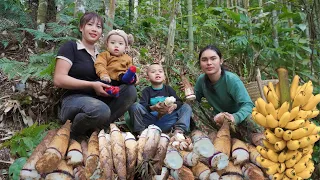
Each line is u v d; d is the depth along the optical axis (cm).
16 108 317
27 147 252
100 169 179
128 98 273
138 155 188
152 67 310
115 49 281
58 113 305
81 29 282
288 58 487
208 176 196
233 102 306
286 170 196
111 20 392
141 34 543
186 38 619
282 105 190
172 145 204
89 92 271
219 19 534
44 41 428
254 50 476
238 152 201
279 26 514
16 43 422
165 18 622
